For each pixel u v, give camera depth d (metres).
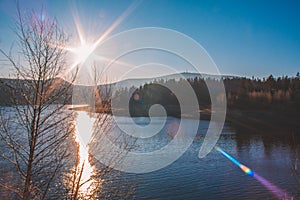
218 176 22.48
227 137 42.56
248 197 17.84
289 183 20.47
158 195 17.53
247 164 26.59
